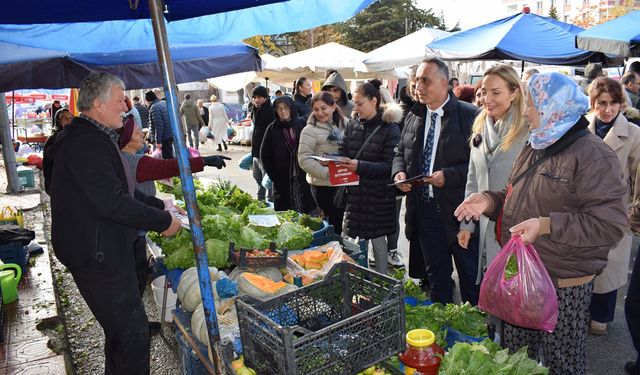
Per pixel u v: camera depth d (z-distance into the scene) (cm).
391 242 540
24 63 435
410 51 980
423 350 198
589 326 387
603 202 196
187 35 441
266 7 365
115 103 263
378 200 398
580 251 208
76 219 255
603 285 366
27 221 733
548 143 209
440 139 348
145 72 500
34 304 436
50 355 356
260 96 720
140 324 277
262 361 191
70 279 548
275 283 266
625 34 500
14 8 236
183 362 297
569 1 6100
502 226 234
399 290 194
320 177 478
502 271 213
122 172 266
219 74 539
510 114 296
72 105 1106
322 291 225
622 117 363
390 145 396
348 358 183
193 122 1631
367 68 1026
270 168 570
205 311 220
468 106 350
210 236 334
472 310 273
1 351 360
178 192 525
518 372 193
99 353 397
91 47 474
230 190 514
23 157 1245
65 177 254
